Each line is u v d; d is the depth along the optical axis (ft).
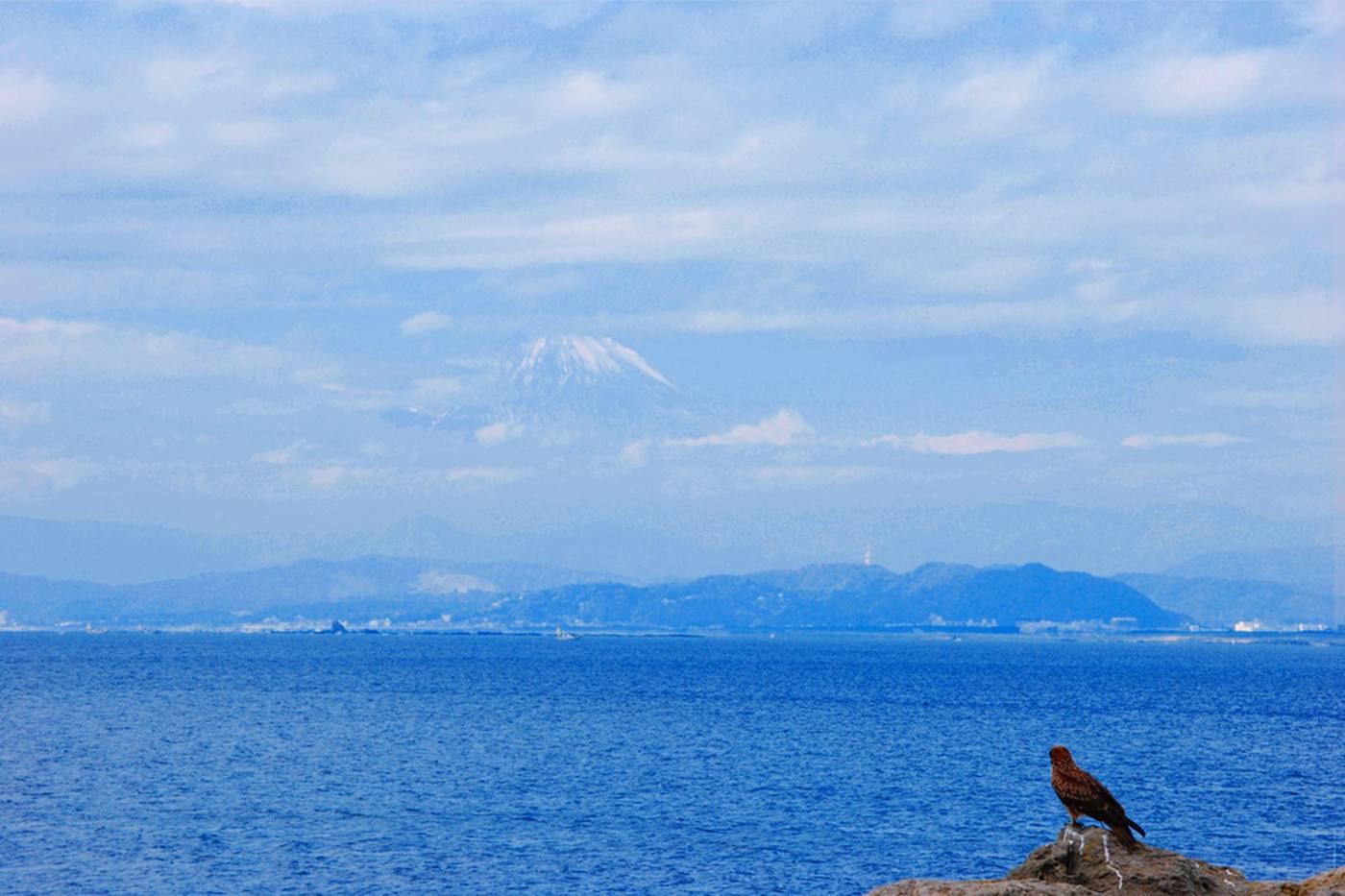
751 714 583.58
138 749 411.95
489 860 237.45
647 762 389.39
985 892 95.14
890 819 281.74
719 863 235.40
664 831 267.18
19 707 584.81
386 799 308.19
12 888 215.72
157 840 253.85
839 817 283.79
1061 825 274.16
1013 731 506.89
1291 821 279.08
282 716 547.49
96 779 339.16
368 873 227.40
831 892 214.28
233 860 237.25
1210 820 280.10
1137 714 617.21
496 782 341.00
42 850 244.22
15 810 287.48
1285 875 222.69
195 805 297.12
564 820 279.28
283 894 212.43
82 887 216.54
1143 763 394.52
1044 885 95.61
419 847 249.34
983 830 268.62
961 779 351.05
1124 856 98.94
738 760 395.96
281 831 265.13
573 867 232.12
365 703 637.71
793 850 247.09
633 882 221.87
